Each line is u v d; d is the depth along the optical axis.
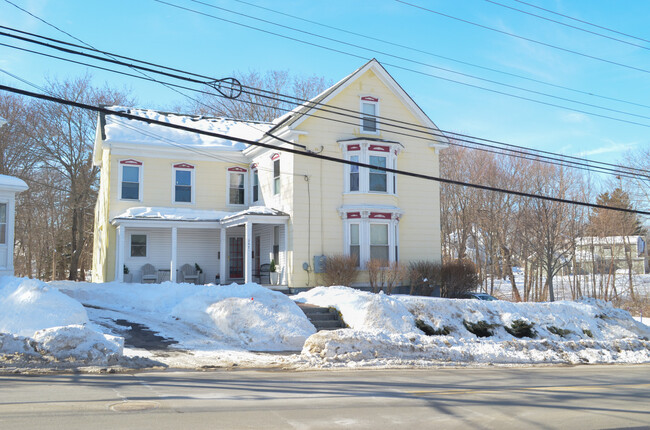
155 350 14.22
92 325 16.03
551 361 16.22
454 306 19.53
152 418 7.29
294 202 25.42
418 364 14.07
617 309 22.86
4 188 19.45
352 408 8.31
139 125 29.84
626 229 47.25
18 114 40.12
